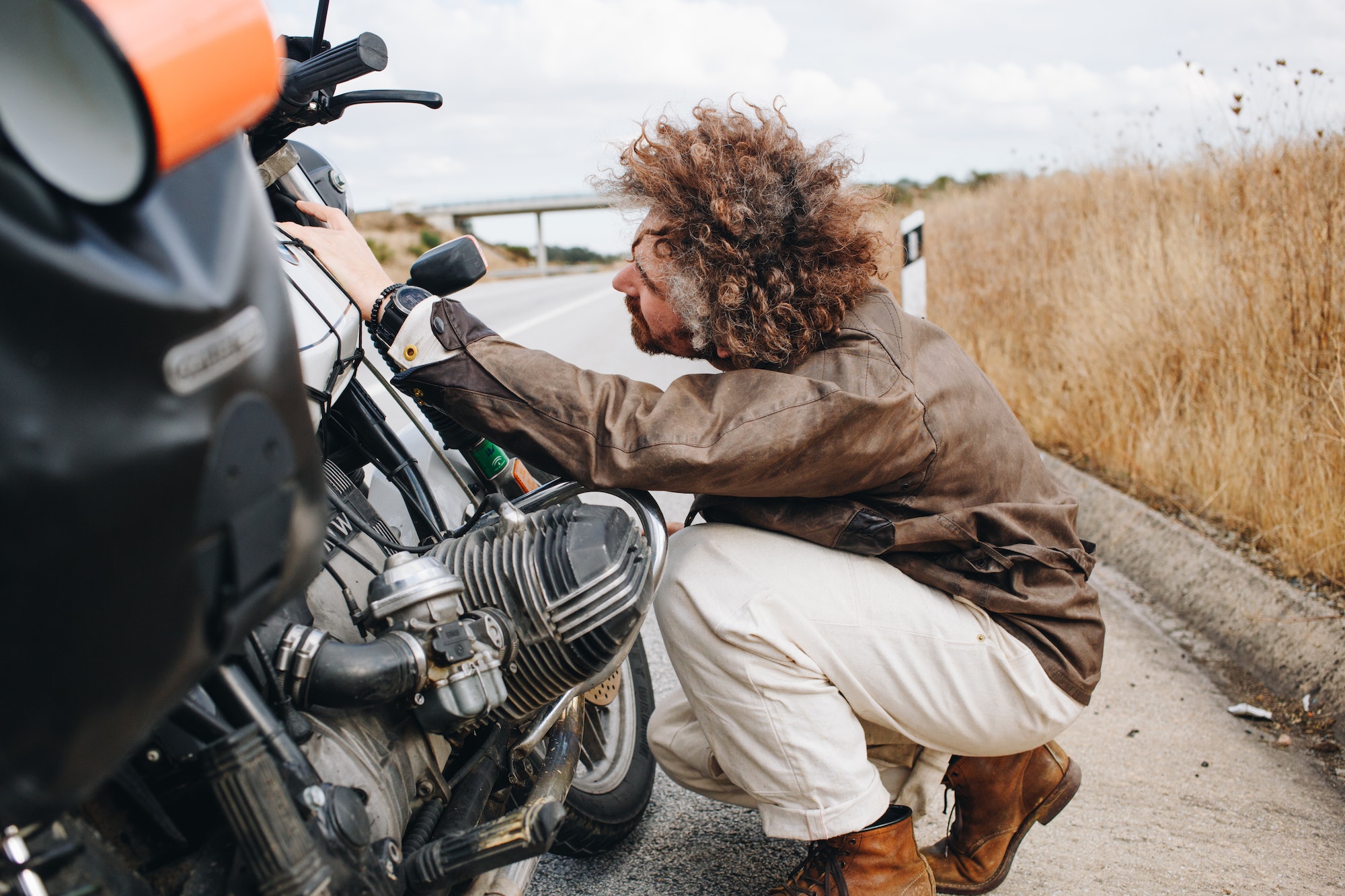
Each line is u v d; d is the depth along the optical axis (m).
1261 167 4.84
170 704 0.86
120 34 0.69
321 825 1.11
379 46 1.51
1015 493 1.78
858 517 1.69
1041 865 2.19
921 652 1.72
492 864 1.31
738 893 2.07
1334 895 2.08
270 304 0.90
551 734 1.71
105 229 0.75
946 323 7.11
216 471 0.82
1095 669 1.80
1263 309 4.18
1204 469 4.15
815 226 1.60
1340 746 2.70
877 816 1.73
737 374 1.61
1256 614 3.30
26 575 0.71
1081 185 7.18
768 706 1.71
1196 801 2.45
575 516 1.50
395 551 1.51
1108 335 5.12
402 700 1.34
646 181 1.63
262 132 1.58
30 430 0.70
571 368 1.58
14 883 0.87
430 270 1.61
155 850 1.10
